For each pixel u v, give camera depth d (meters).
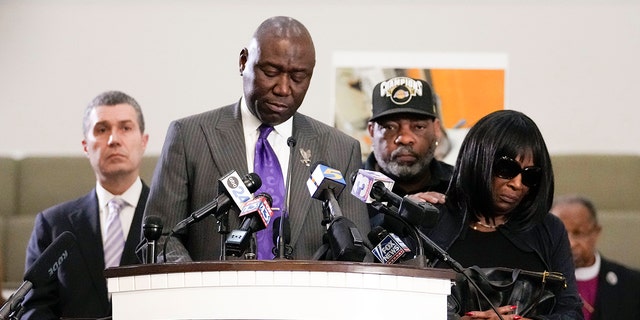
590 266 10.74
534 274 7.67
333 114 12.71
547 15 12.94
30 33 12.96
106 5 13.01
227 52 12.95
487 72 12.82
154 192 7.50
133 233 10.04
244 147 7.56
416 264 6.57
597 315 10.60
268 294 5.94
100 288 9.78
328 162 7.61
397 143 9.24
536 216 7.95
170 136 7.64
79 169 12.58
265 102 7.34
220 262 5.96
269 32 7.33
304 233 7.40
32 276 7.02
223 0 12.97
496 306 7.59
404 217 6.61
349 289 5.97
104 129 10.44
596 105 12.95
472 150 7.95
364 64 12.76
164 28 12.99
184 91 12.93
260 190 7.43
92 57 12.97
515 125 7.94
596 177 12.53
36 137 12.92
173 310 6.01
